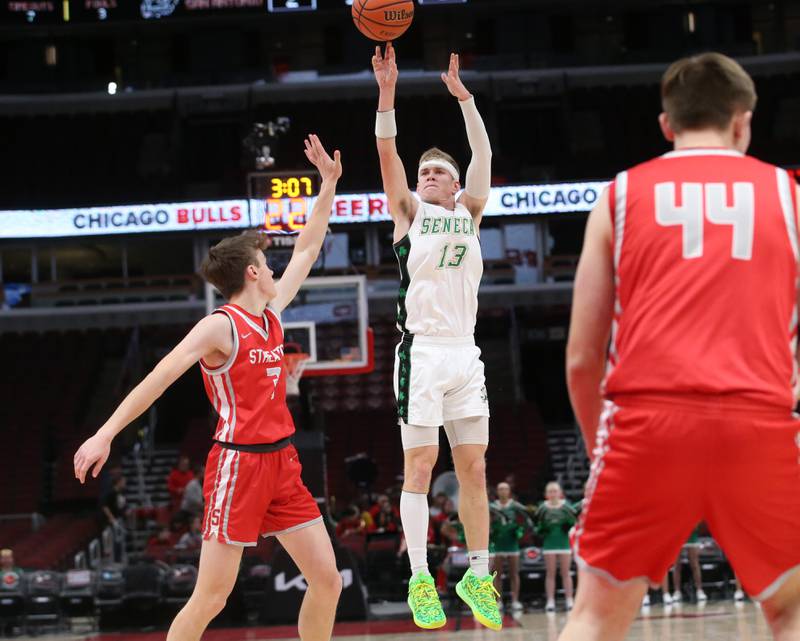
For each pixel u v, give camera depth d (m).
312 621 6.11
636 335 3.69
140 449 31.78
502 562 18.17
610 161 37.75
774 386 3.61
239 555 5.82
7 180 38.09
